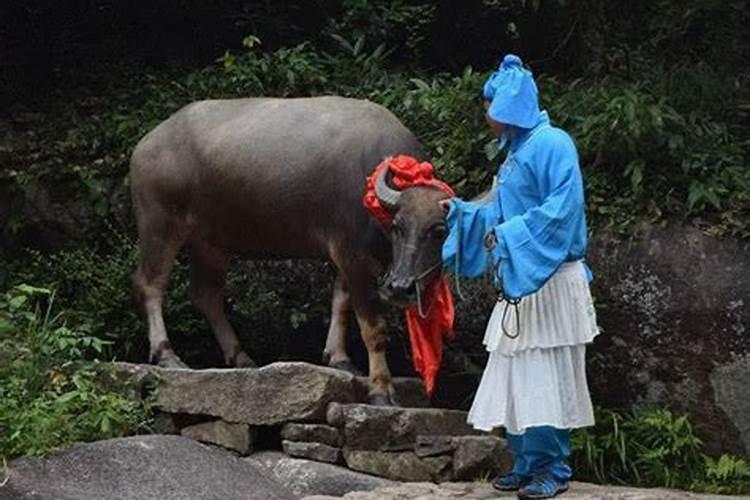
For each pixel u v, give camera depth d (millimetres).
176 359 11141
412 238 9383
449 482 9766
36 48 14891
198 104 11375
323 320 12133
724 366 10836
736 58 13086
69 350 10750
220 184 10906
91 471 9250
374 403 10320
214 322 11695
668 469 10734
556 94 12500
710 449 10852
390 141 10367
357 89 13047
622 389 11156
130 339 12188
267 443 10391
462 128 12031
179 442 9742
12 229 13203
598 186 11430
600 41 13320
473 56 14930
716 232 11000
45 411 9742
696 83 12422
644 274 11117
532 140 8742
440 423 10203
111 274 12383
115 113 13578
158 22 15109
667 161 11445
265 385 10148
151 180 11312
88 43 14953
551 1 13891
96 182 13023
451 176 11852
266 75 13367
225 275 11703
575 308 8758
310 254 10750
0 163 13445
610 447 10805
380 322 10430
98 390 10688
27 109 14211
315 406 10016
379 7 14578
